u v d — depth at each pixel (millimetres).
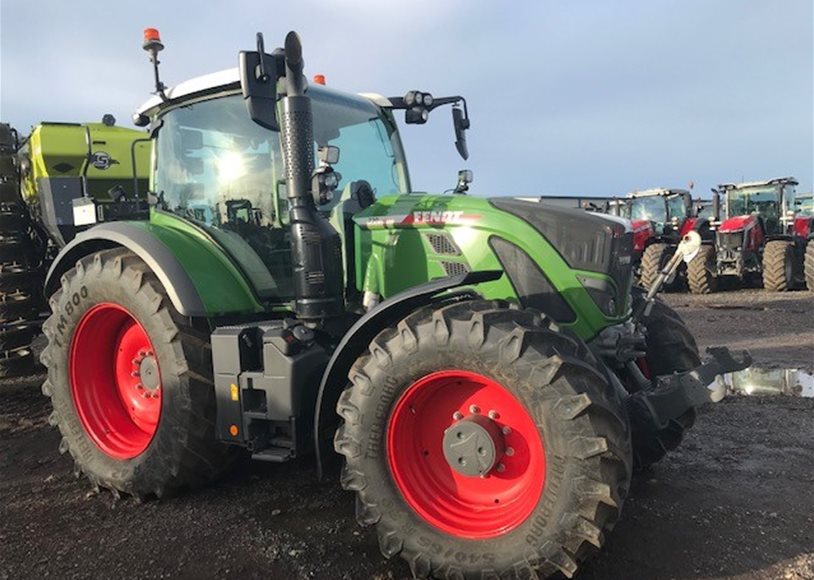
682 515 3314
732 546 2990
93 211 5160
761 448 4262
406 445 2932
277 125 3238
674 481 3758
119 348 4160
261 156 3908
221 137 4066
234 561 3014
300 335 3363
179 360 3594
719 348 3297
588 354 2752
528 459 2771
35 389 6340
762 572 2768
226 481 3980
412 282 3543
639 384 3479
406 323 2869
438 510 2848
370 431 2883
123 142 6605
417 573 2793
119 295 3791
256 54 3146
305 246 3463
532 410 2580
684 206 17547
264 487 3877
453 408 2936
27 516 3572
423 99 4672
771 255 14367
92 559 3072
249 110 3137
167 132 4355
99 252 4012
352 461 2920
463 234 3414
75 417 4027
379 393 2865
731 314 10719
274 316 4012
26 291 6457
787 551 2928
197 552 3109
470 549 2701
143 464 3701
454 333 2713
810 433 4523
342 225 3709
